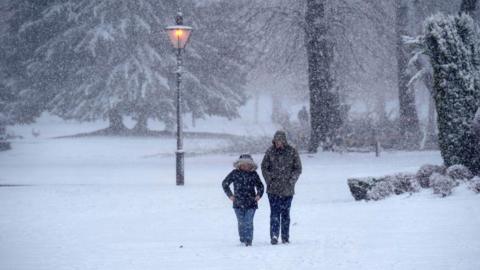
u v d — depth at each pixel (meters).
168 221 40.81
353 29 108.00
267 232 35.97
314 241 30.19
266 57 111.44
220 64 164.25
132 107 158.38
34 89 175.00
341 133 106.19
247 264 24.56
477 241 27.56
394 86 134.38
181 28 65.50
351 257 25.02
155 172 78.31
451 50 51.22
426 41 52.59
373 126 111.69
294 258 25.47
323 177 67.69
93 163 94.56
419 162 81.06
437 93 51.91
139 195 55.22
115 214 45.12
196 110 168.25
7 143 123.25
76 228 38.28
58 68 165.88
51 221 41.72
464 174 47.16
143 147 126.38
